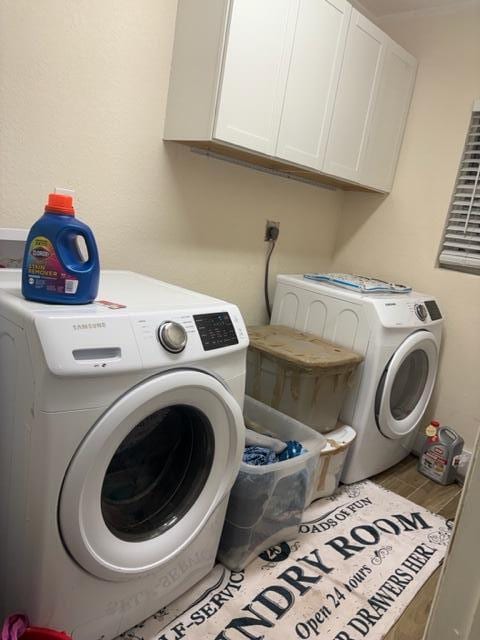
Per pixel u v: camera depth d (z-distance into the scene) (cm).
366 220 285
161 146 185
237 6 160
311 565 169
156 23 170
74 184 164
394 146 262
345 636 142
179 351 113
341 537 187
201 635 135
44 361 92
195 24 169
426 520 206
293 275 256
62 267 106
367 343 208
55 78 150
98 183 170
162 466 134
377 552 181
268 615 145
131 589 123
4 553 112
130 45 165
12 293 113
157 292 141
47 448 95
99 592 115
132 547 117
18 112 146
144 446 127
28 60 144
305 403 195
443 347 261
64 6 147
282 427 193
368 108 233
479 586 48
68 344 95
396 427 229
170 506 133
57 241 105
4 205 150
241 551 158
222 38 162
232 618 142
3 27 137
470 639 49
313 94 200
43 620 106
